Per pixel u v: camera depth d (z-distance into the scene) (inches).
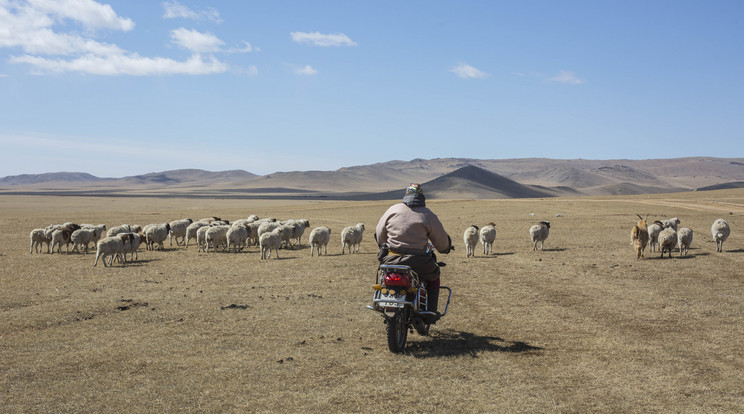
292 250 1069.1
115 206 4795.8
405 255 315.6
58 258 941.8
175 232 1217.4
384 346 329.4
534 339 344.5
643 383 257.8
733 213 1850.4
